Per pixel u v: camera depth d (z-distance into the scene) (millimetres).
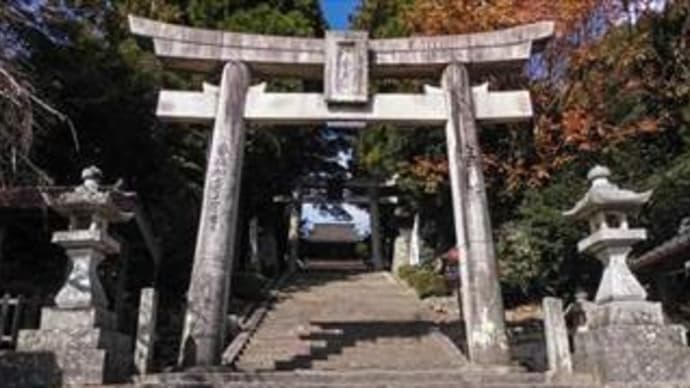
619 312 10062
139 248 18625
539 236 18312
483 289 12594
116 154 19609
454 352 14781
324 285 28531
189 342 12078
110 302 17266
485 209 13188
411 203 26469
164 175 20484
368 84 13984
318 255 51875
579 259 18125
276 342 16578
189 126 22406
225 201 13000
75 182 18953
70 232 10789
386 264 40938
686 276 16688
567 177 18812
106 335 10383
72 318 10250
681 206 16297
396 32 23859
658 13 17359
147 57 20531
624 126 18188
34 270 17609
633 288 10289
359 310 22078
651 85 17984
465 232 13047
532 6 18875
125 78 19375
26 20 12609
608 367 9781
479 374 11086
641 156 18125
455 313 21297
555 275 18656
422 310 22016
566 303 18844
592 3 18359
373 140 27781
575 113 18422
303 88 23984
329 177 38062
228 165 13242
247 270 28641
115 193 14547
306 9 26797
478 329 12359
